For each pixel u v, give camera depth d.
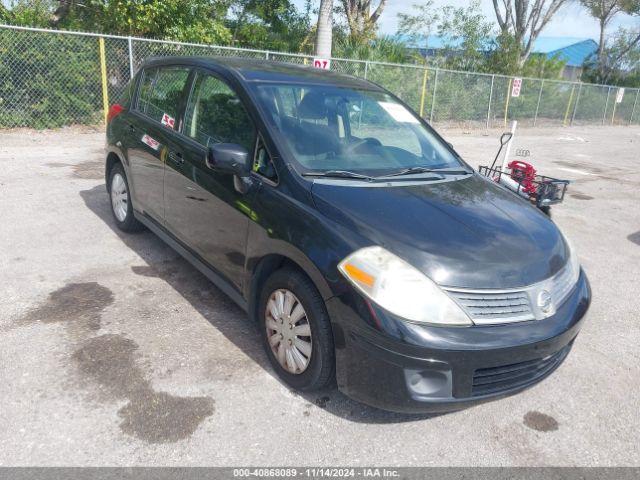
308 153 3.37
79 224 5.54
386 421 2.96
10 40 10.29
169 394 3.00
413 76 16.97
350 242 2.74
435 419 3.03
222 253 3.62
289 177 3.17
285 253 2.99
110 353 3.32
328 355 2.84
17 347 3.30
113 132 5.22
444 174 3.78
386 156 3.73
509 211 3.35
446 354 2.53
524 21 25.81
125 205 5.25
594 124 26.25
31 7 13.16
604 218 7.96
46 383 2.99
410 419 3.00
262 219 3.17
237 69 3.88
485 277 2.68
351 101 3.96
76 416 2.76
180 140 4.12
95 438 2.63
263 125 3.40
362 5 20.27
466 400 2.65
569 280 3.08
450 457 2.74
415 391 2.60
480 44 23.89
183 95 4.27
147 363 3.26
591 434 3.03
